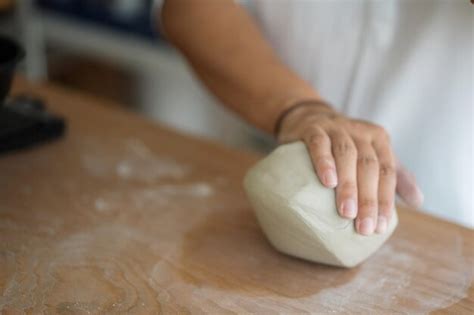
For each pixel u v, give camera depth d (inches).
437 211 34.1
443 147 32.7
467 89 31.2
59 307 20.1
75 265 22.3
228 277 22.0
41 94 37.9
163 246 23.6
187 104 77.5
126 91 83.3
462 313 20.4
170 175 29.0
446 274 22.4
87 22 73.8
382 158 23.1
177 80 76.3
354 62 34.0
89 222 25.0
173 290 21.1
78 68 85.2
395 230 25.1
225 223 25.3
